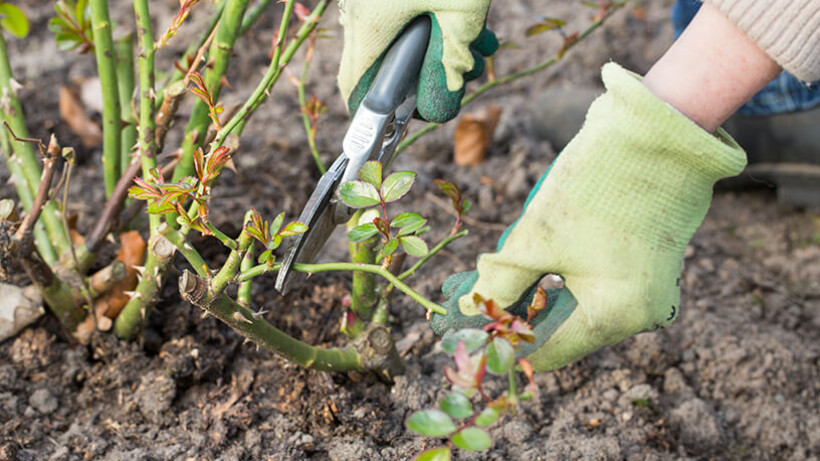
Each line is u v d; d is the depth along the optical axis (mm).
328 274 1286
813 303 1385
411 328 1265
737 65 936
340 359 1144
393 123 1028
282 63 1040
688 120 929
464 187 1467
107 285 1159
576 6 1948
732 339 1287
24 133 1171
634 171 947
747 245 1470
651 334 1269
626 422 1200
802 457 1212
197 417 1159
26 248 1103
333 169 987
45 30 1722
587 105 1525
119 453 1120
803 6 907
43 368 1180
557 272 975
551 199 962
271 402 1173
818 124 1377
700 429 1204
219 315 1030
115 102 1145
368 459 1127
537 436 1181
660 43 1858
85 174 1409
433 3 1001
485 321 991
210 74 1105
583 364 1233
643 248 960
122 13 1771
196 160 951
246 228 961
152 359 1186
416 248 963
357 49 1028
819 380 1272
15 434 1134
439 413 885
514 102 1727
